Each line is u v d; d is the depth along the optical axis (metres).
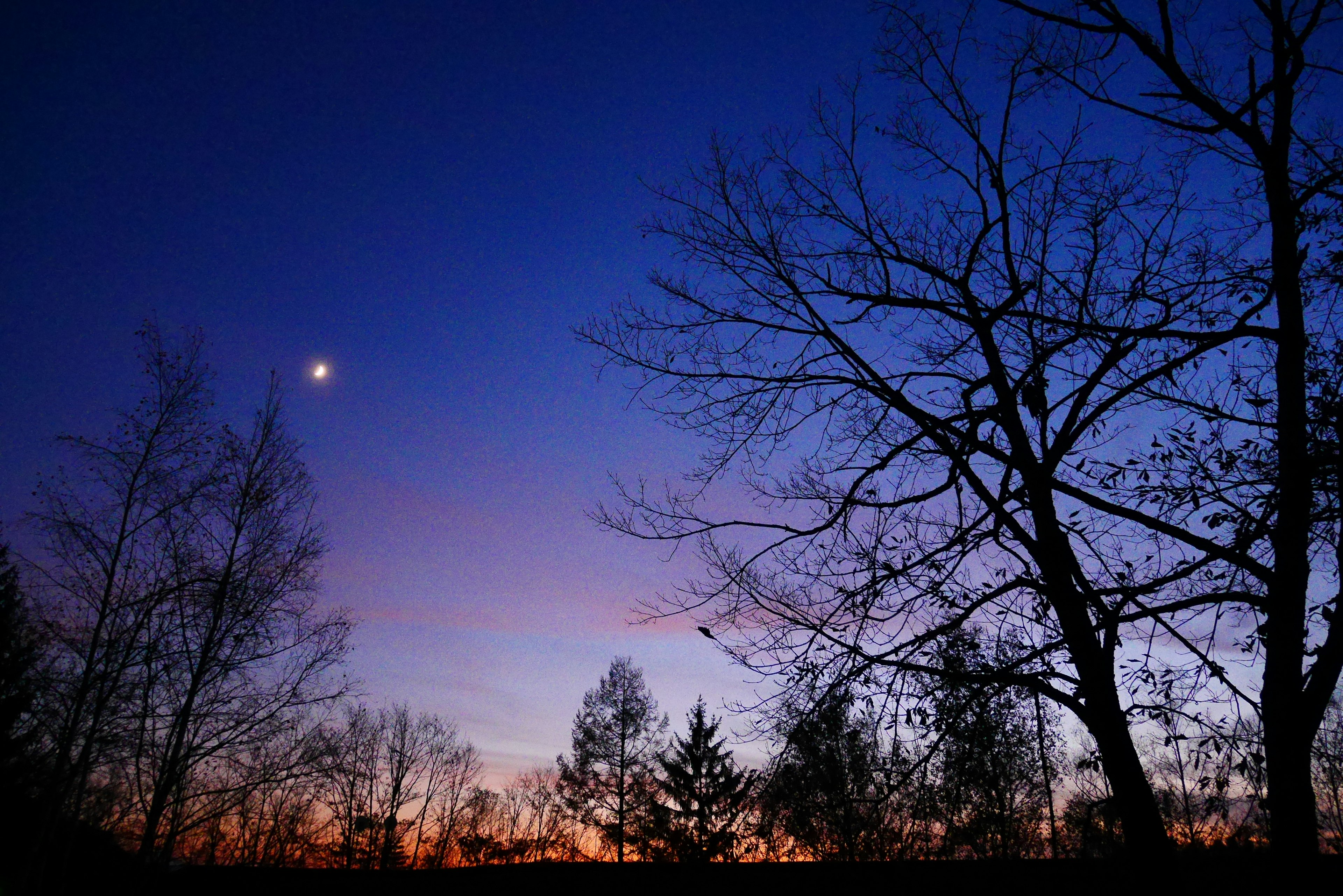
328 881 15.73
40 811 16.31
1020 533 7.85
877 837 10.91
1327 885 5.83
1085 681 7.23
